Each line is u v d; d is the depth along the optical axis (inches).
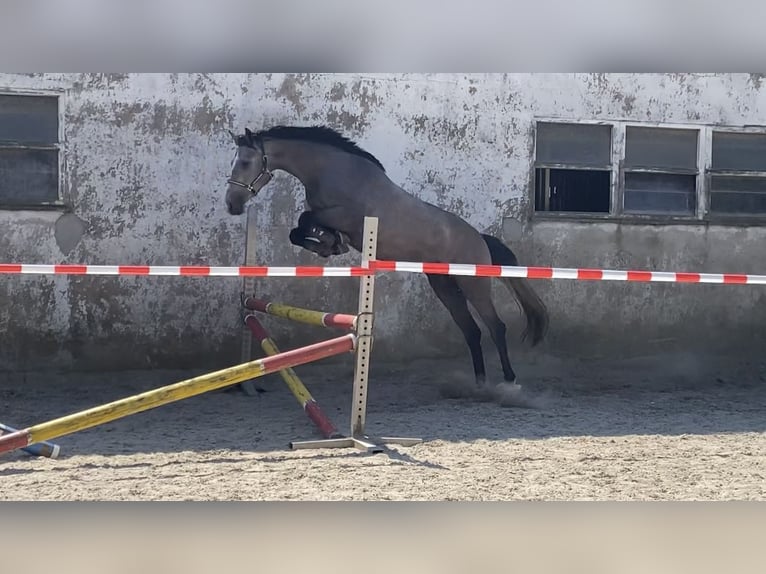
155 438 209.2
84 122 293.7
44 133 293.3
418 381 302.4
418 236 267.6
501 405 262.2
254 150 253.9
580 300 322.0
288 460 182.4
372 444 194.5
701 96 329.7
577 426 227.0
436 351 313.1
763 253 334.6
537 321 284.4
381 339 309.6
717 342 331.0
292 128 260.5
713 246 331.6
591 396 282.7
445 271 202.7
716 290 331.3
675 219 328.2
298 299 304.0
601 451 192.4
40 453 184.1
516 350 319.3
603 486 161.6
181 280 298.7
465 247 275.6
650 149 329.7
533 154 319.0
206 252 300.7
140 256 297.1
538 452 190.9
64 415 241.1
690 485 162.9
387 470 172.7
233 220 301.9
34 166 293.4
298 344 303.6
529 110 318.7
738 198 336.2
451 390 282.2
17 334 290.0
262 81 304.0
